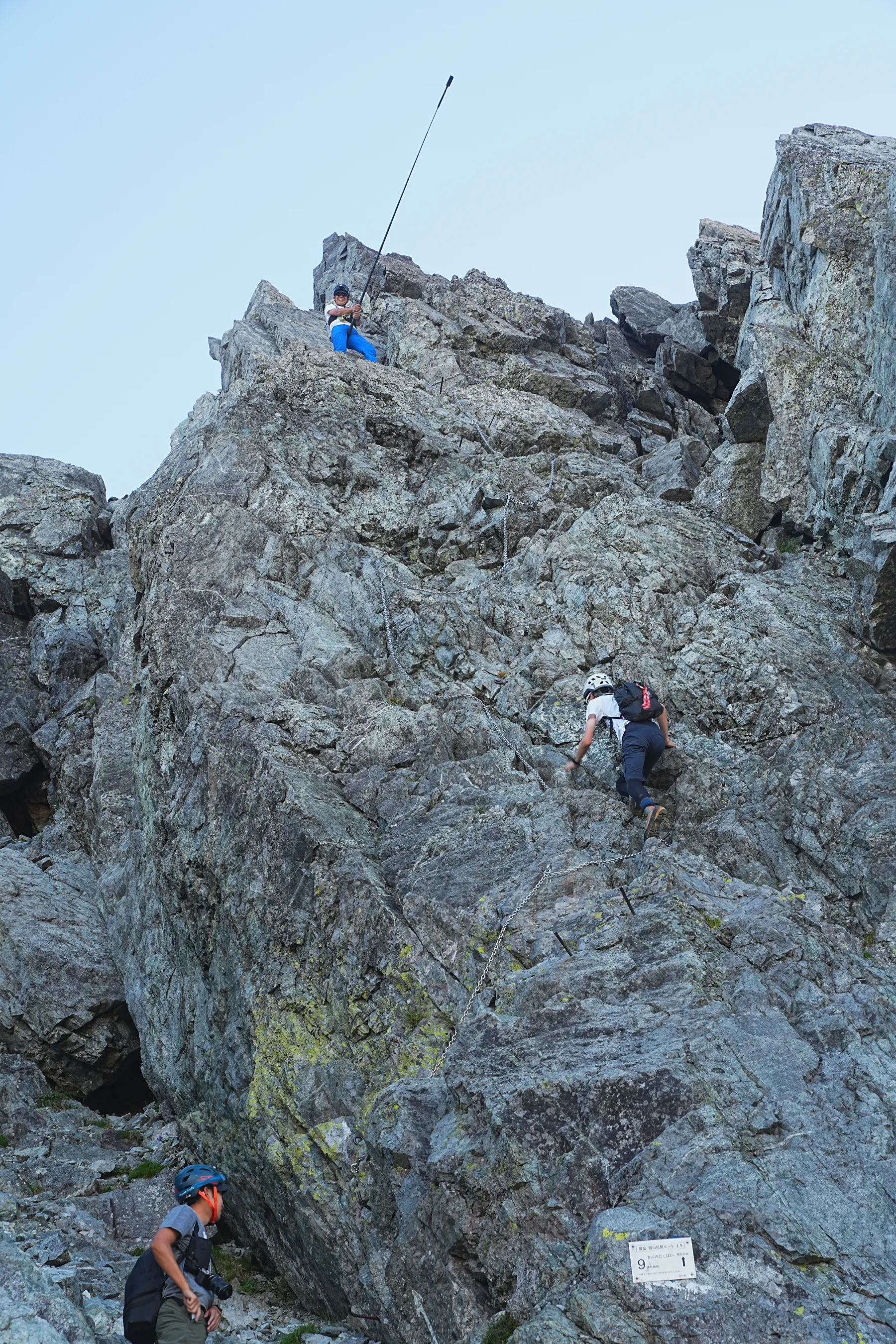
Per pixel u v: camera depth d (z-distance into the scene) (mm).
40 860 14734
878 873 9633
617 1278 5797
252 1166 8945
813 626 12828
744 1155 6289
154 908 12117
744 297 20547
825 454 14570
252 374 16812
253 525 13430
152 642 12352
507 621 12922
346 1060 8555
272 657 11930
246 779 10328
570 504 15352
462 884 8922
